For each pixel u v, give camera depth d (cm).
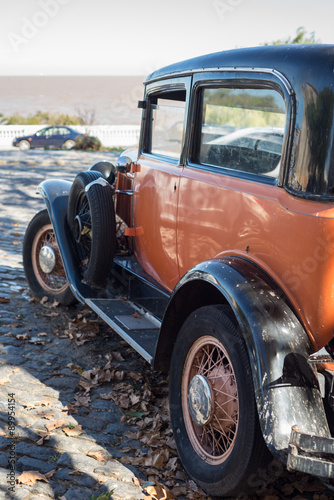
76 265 452
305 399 230
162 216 365
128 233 418
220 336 261
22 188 1241
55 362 413
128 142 3238
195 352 288
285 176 248
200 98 326
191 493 276
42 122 3819
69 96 14450
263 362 231
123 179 443
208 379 274
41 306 521
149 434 324
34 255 530
